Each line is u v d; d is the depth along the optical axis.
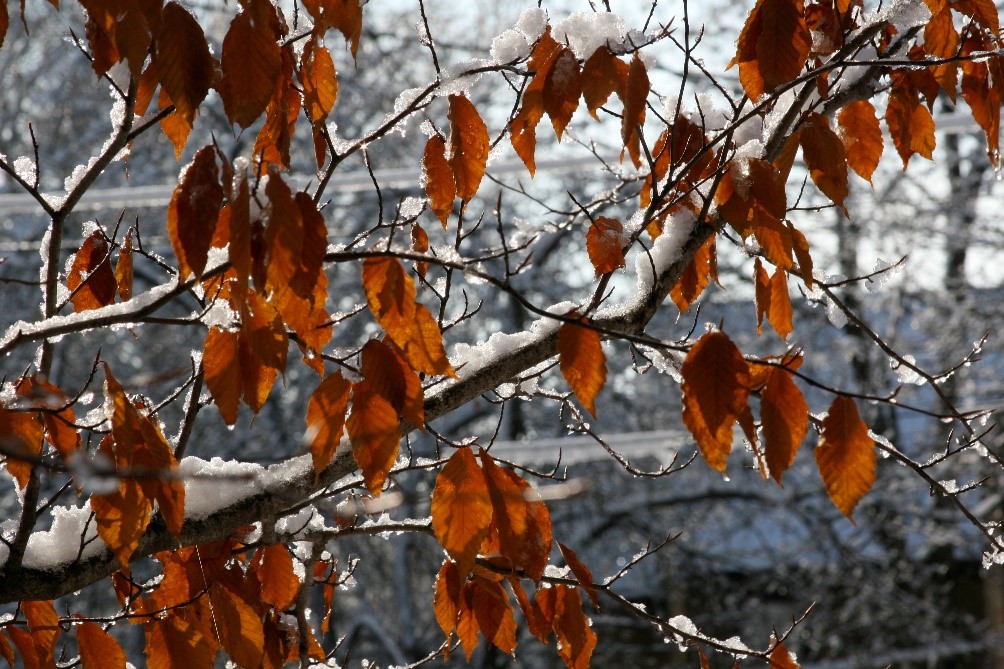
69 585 2.67
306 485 2.70
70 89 9.70
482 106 9.18
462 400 2.71
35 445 2.61
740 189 2.62
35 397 2.60
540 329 2.73
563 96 2.62
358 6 2.53
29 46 9.56
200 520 2.68
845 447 2.54
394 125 2.70
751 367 2.64
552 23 2.65
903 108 2.78
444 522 2.57
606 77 2.62
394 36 9.88
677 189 2.81
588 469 10.16
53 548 2.67
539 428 10.40
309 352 2.62
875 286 2.87
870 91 2.78
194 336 9.50
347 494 2.89
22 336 2.55
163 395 9.28
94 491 2.55
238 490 2.70
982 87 2.76
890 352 2.80
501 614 2.71
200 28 2.50
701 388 2.54
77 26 9.41
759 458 2.59
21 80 9.35
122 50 2.47
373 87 9.80
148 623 2.69
